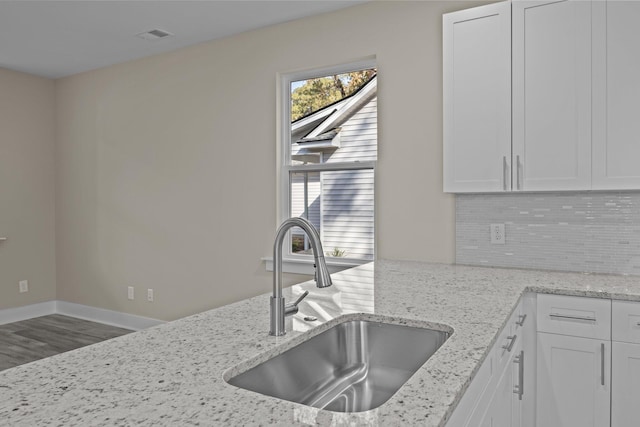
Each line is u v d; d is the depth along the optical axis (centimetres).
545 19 225
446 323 138
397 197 293
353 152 319
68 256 475
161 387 89
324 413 79
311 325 134
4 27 341
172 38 367
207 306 382
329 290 190
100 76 445
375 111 311
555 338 201
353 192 320
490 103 239
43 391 87
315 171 335
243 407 81
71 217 472
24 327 436
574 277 226
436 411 80
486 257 266
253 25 340
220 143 371
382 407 82
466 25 245
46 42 373
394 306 160
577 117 219
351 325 150
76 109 464
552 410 203
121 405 81
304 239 340
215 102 373
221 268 373
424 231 284
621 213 233
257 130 352
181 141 393
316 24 321
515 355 180
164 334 125
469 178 246
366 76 315
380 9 297
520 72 231
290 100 347
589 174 217
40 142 475
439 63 277
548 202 249
